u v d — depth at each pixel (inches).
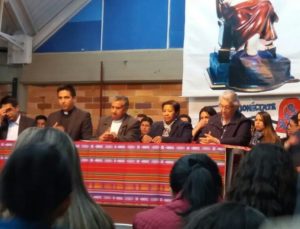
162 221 96.3
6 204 57.4
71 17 366.3
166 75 346.3
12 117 223.0
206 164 102.2
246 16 315.6
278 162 90.0
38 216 57.3
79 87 366.0
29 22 358.9
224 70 316.8
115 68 356.2
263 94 308.7
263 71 309.7
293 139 92.8
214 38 320.2
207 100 320.2
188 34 324.8
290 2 307.7
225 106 194.9
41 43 370.0
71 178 61.6
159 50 349.4
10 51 368.8
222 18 319.6
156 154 175.6
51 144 62.7
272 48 309.1
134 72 352.5
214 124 198.5
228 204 54.6
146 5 354.3
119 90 358.9
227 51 316.8
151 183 175.3
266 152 91.2
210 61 319.6
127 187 177.8
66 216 73.7
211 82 318.7
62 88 212.2
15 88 370.9
